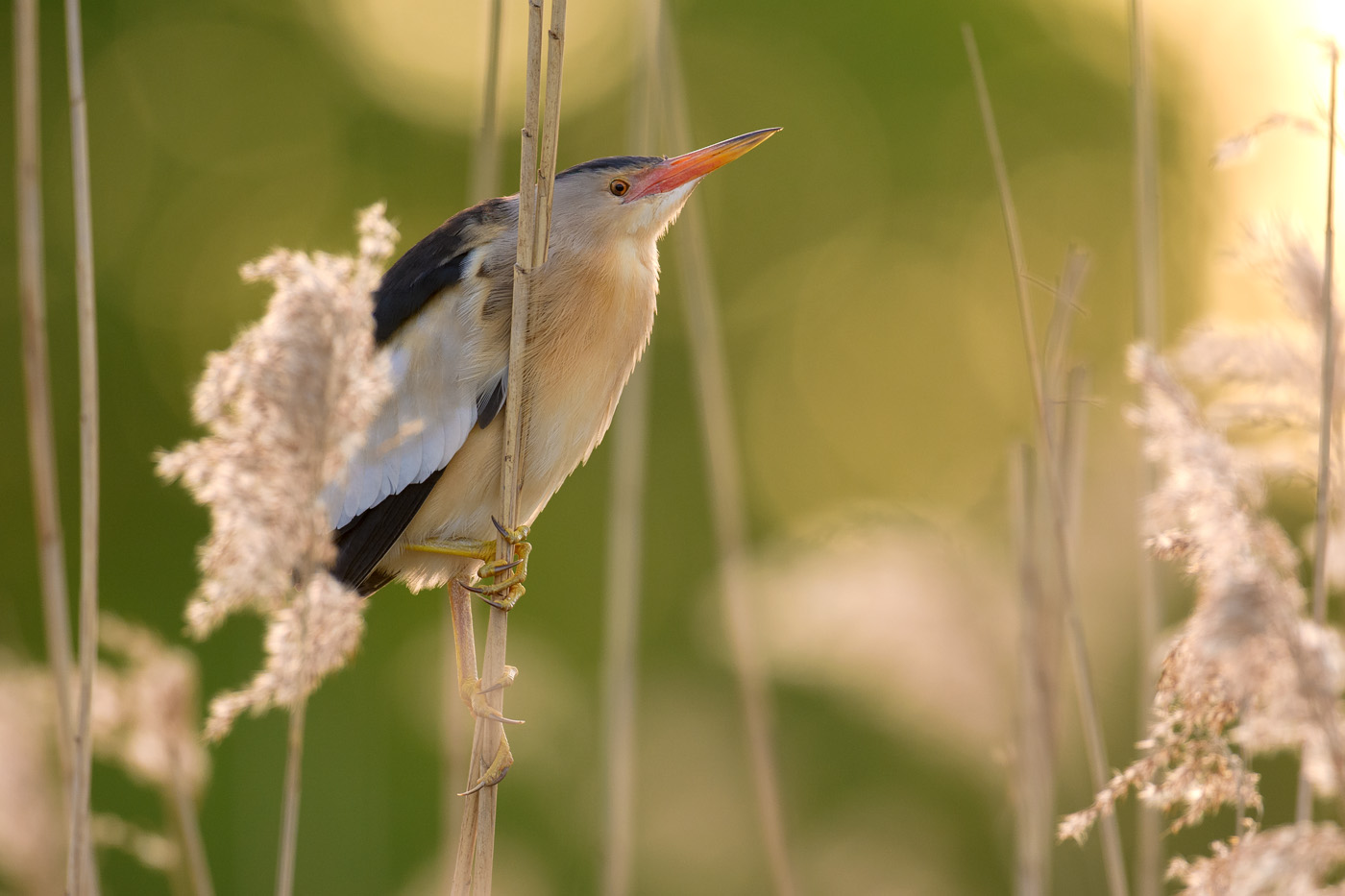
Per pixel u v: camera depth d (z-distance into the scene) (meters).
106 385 19.36
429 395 7.14
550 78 5.88
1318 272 5.63
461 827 6.25
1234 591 4.64
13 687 6.66
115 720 6.95
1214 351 5.75
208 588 5.10
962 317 24.38
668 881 12.67
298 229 21.17
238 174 20.83
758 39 24.33
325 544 5.15
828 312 24.83
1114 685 9.95
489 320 7.16
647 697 13.75
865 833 11.82
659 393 22.75
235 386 5.16
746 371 24.16
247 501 5.05
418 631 18.61
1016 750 7.28
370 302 5.26
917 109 24.02
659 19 8.34
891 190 24.36
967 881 11.59
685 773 12.95
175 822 7.03
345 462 5.22
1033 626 7.12
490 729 6.22
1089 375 7.32
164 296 20.23
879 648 7.55
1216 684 5.00
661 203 7.64
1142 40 7.51
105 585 18.64
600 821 8.72
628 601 8.82
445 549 7.17
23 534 18.67
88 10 19.62
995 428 23.80
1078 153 23.92
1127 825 10.68
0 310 19.22
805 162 24.52
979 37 23.73
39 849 6.40
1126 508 9.75
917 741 8.53
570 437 7.39
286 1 21.08
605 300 7.40
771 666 10.41
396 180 21.58
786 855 8.41
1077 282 7.07
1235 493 4.88
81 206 6.02
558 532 21.70
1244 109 11.21
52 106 19.61
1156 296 7.50
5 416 18.94
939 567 7.62
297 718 5.13
